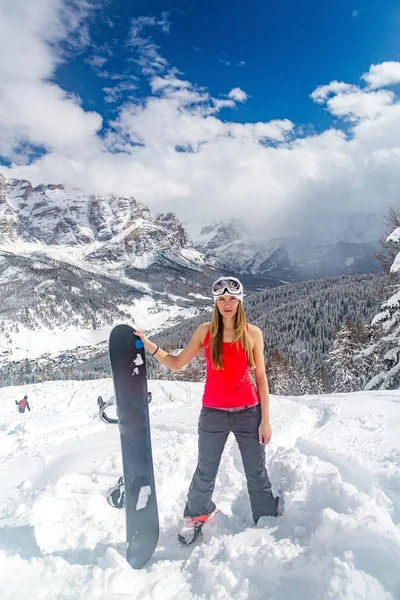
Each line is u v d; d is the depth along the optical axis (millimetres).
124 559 2188
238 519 2756
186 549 2422
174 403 12586
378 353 14992
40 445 7047
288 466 3211
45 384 21984
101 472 3629
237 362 2512
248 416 2545
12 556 2283
